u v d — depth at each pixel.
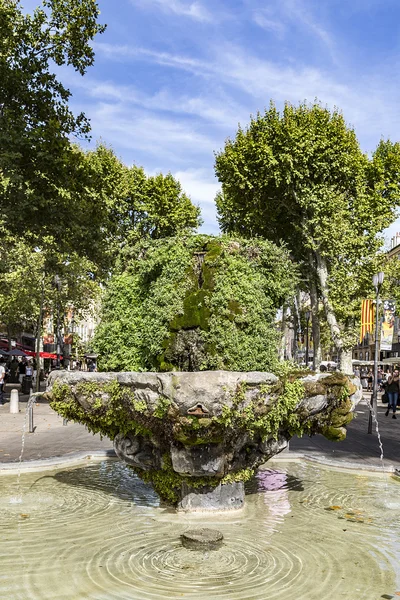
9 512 5.71
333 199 27.62
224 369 5.24
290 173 27.80
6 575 3.95
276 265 5.95
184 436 4.74
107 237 21.42
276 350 5.73
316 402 5.51
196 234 5.96
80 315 38.53
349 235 27.98
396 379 20.47
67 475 7.76
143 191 38.00
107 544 4.64
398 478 7.63
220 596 3.59
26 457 9.34
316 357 32.56
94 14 19.14
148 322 5.59
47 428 13.97
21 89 18.48
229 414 4.69
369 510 5.92
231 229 33.00
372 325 28.70
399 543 4.78
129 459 5.89
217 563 4.19
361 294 29.88
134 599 3.54
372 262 28.52
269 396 5.02
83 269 32.34
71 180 19.05
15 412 18.16
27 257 31.00
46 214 18.70
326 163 27.66
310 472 8.18
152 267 5.80
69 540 4.75
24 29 18.77
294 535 4.93
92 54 19.62
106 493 6.62
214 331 5.29
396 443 12.46
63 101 19.44
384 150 35.91
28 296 33.44
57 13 18.69
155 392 4.82
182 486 5.65
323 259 29.81
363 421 18.52
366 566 4.18
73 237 20.16
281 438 5.77
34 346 59.78
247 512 5.70
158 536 4.86
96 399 5.48
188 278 5.58
